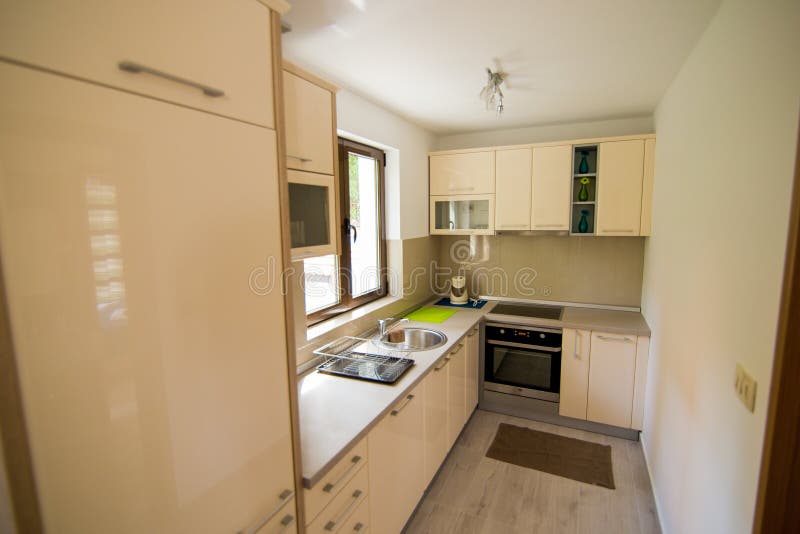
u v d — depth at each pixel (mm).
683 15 1469
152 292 742
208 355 867
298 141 1409
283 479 1111
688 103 1824
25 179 564
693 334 1573
